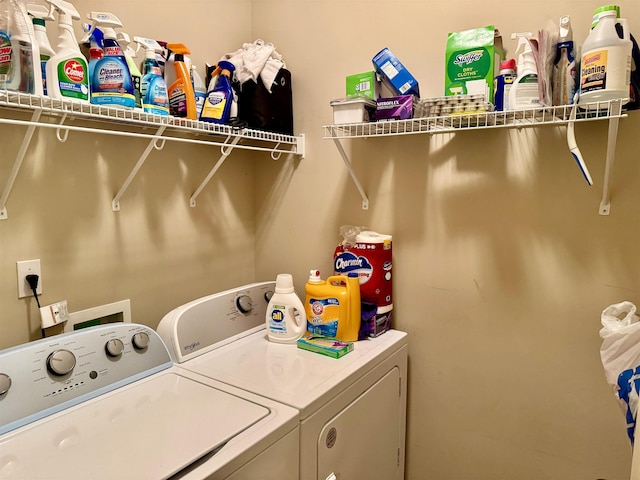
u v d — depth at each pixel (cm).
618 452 142
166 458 93
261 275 218
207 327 157
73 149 146
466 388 168
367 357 150
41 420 109
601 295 142
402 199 176
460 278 166
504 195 155
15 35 109
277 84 188
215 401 120
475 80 139
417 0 166
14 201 133
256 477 103
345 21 183
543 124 136
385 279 173
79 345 122
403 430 176
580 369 147
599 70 113
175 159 178
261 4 205
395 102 148
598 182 140
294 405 118
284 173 206
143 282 169
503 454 162
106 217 156
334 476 132
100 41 130
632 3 131
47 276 141
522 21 148
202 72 185
